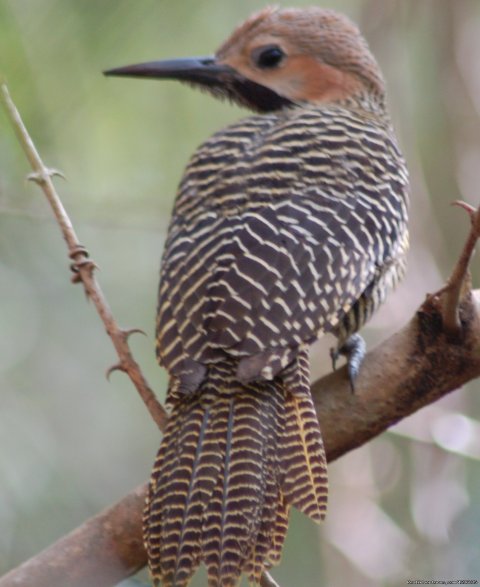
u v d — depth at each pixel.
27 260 13.38
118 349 8.41
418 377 8.70
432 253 12.97
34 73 11.34
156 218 12.66
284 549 12.35
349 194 9.45
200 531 7.77
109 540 8.55
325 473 8.09
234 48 11.54
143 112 13.08
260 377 8.17
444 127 13.47
